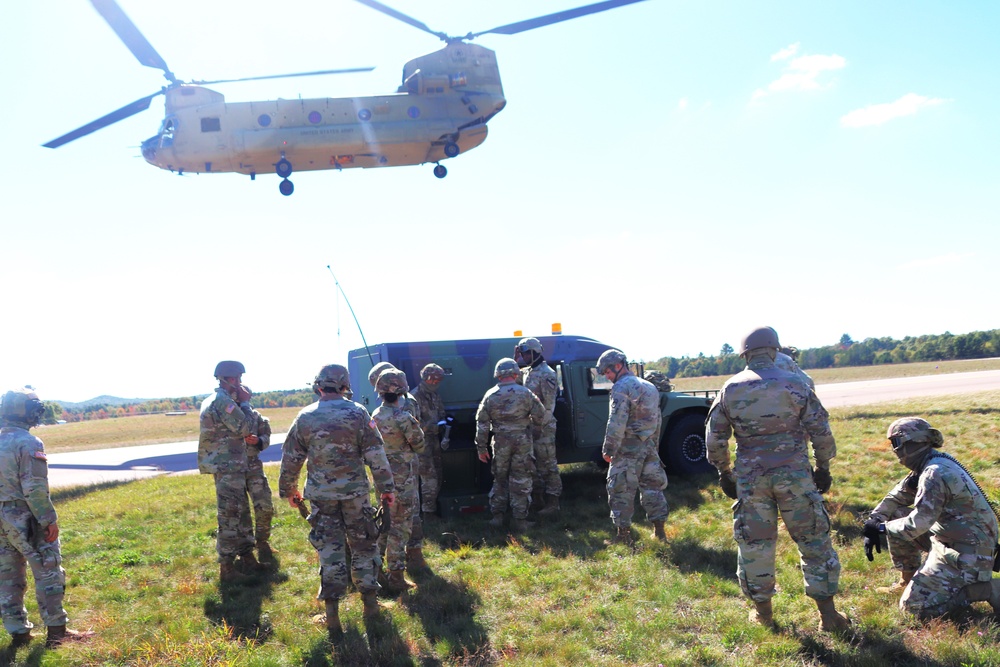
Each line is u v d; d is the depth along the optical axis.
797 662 3.93
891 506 4.82
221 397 6.05
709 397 9.82
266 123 17.19
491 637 4.57
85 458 22.48
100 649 4.61
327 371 4.96
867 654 3.86
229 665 4.23
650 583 5.41
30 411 4.86
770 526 4.35
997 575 4.73
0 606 4.79
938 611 4.27
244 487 6.23
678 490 8.80
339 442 4.83
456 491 8.45
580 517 7.93
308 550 7.07
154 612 5.34
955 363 65.56
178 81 17.34
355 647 4.47
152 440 30.89
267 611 5.27
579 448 9.44
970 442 10.36
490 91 18.27
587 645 4.39
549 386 8.14
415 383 8.87
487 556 6.59
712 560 5.94
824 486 4.48
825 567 4.20
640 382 6.61
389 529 5.30
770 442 4.29
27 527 4.78
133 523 8.80
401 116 17.66
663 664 4.02
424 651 4.45
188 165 17.42
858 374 56.38
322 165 18.16
